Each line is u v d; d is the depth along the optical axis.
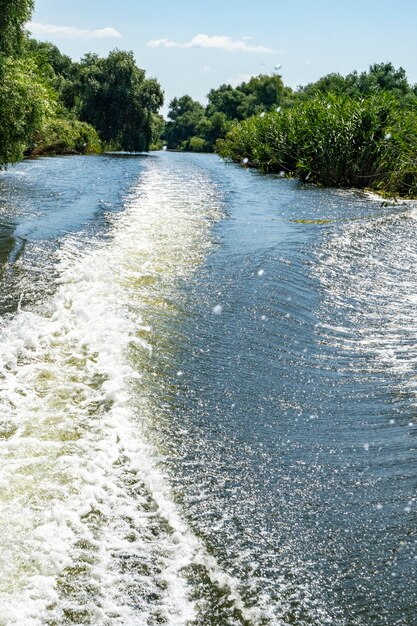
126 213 11.77
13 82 13.82
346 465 3.71
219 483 3.50
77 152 35.59
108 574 2.80
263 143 21.16
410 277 7.38
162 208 12.59
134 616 2.60
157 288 6.82
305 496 3.42
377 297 6.70
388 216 11.09
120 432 3.93
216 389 4.62
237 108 84.44
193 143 77.31
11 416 4.03
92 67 47.25
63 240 9.10
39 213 11.48
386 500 3.38
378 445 3.91
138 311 6.03
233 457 3.77
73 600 2.66
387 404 4.42
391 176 14.35
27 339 5.18
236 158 29.02
